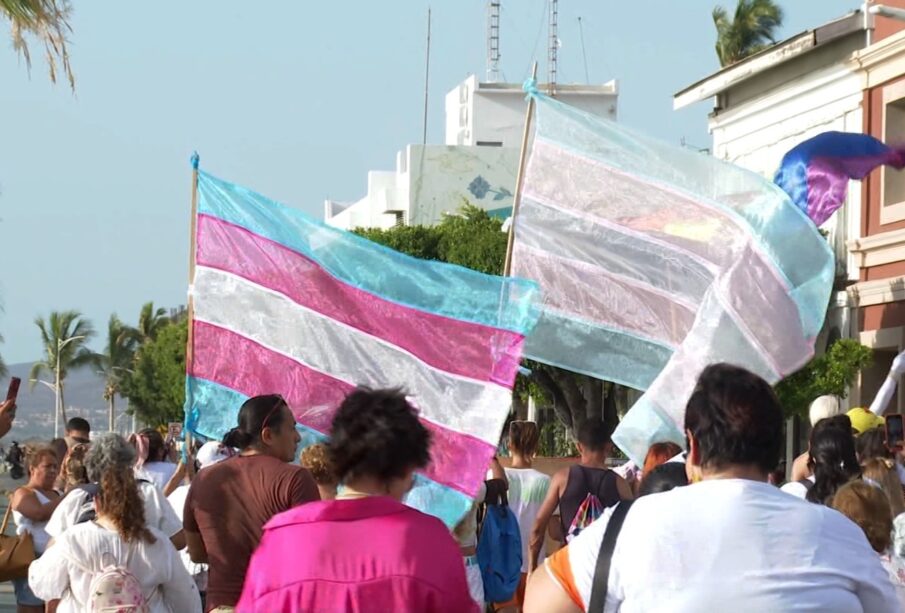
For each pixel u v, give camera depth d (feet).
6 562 30.66
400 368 32.83
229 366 33.30
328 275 33.17
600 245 37.52
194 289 33.47
